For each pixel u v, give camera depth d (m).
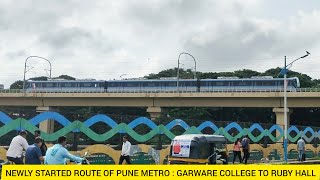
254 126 32.03
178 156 16.94
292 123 100.31
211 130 26.95
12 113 16.61
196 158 16.48
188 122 25.22
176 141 17.20
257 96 71.19
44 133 17.59
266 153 33.12
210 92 74.56
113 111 100.75
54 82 86.62
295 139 38.41
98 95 79.94
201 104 76.00
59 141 10.52
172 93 76.31
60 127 18.25
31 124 17.27
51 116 17.88
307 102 68.88
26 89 88.75
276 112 71.19
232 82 76.06
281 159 34.88
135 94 78.62
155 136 22.95
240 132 30.03
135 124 21.84
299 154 31.97
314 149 41.62
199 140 16.72
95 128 19.73
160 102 78.56
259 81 74.25
